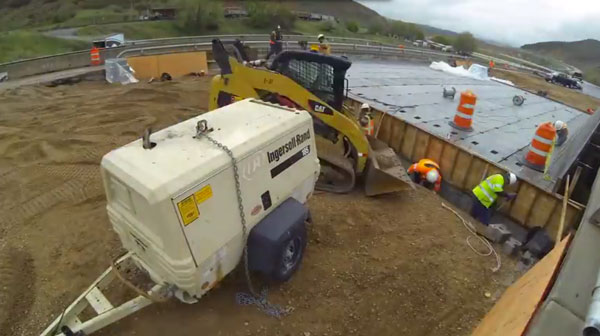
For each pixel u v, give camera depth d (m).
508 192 7.93
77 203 6.48
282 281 4.82
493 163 8.20
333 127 7.10
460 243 6.33
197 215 3.44
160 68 16.98
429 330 4.67
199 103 12.37
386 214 6.81
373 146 8.37
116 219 3.81
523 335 1.93
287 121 4.53
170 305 4.56
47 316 4.36
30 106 11.30
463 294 5.27
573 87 35.84
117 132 9.49
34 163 7.80
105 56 17.52
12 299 4.58
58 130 9.45
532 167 8.76
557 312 1.91
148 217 3.39
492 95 15.57
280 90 6.97
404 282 5.31
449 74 20.59
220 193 3.64
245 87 7.20
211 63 19.20
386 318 4.75
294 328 4.44
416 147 9.91
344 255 5.64
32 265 5.10
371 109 10.94
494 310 3.67
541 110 13.89
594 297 1.68
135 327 4.29
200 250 3.52
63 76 15.01
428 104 12.92
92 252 5.34
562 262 2.43
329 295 4.94
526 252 6.37
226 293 4.76
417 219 6.80
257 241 4.11
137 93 12.92
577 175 7.73
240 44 7.78
